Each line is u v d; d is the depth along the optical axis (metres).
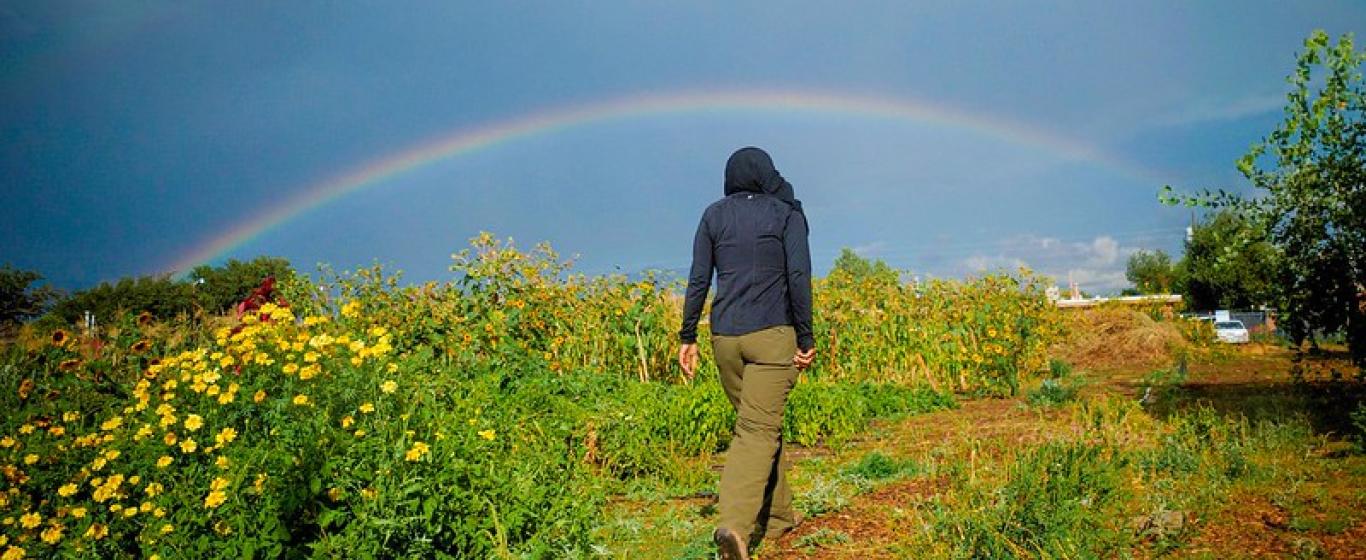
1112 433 5.49
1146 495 3.97
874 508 4.30
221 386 3.75
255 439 3.54
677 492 5.21
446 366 6.51
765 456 3.55
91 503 3.40
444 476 3.42
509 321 7.84
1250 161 5.94
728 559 3.37
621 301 8.97
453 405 4.75
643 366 8.85
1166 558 3.28
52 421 3.93
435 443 3.54
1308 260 6.03
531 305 8.27
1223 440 4.99
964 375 10.85
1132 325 15.03
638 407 6.30
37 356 4.62
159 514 3.21
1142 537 3.49
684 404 6.48
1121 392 9.32
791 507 3.96
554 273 8.71
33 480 3.45
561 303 8.70
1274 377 9.92
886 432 7.42
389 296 7.78
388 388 3.53
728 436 6.89
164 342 5.17
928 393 9.63
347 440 3.31
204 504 3.16
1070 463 3.69
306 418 3.43
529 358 7.38
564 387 6.88
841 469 5.49
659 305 9.12
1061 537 3.23
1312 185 5.72
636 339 8.80
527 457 4.25
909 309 11.30
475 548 3.46
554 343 8.16
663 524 4.43
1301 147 5.71
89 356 4.84
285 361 3.79
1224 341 16.33
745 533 3.47
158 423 3.55
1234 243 6.22
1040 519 3.29
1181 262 42.28
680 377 9.02
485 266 8.12
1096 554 3.27
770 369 3.61
